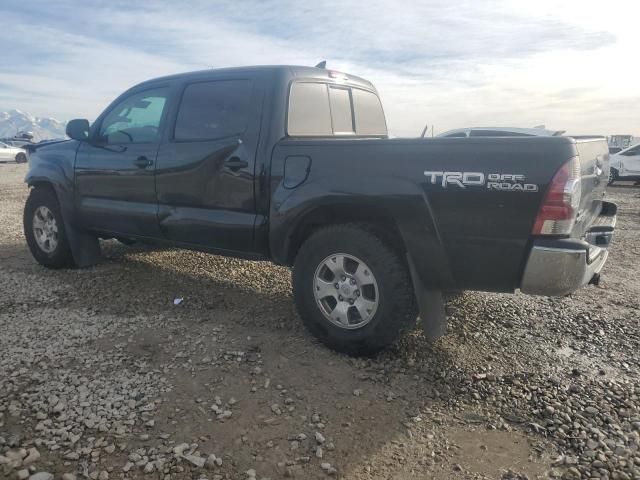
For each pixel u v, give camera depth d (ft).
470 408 9.85
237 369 11.02
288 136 12.94
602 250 11.20
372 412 9.58
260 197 12.68
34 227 18.66
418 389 10.48
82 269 18.61
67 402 9.52
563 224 9.57
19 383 10.18
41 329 12.93
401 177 10.68
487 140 9.91
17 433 8.55
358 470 7.98
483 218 10.05
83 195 17.03
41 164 18.24
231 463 8.00
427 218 10.48
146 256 20.54
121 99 16.43
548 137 9.56
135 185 15.42
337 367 11.26
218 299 15.58
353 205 11.43
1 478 7.44
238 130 13.15
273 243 12.49
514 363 11.71
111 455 8.09
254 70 13.32
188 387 10.21
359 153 11.19
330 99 15.06
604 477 7.88
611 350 12.50
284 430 8.91
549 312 14.99
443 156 10.28
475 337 13.07
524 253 9.94
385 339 11.18
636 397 10.23
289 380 10.62
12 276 17.65
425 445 8.67
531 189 9.59
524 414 9.64
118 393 9.91
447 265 10.62
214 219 13.61
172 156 14.34
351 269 11.50
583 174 10.29
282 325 13.53
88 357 11.40
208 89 13.98
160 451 8.22
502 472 8.01
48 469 7.71
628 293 17.16
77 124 16.75
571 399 10.14
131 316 14.01
